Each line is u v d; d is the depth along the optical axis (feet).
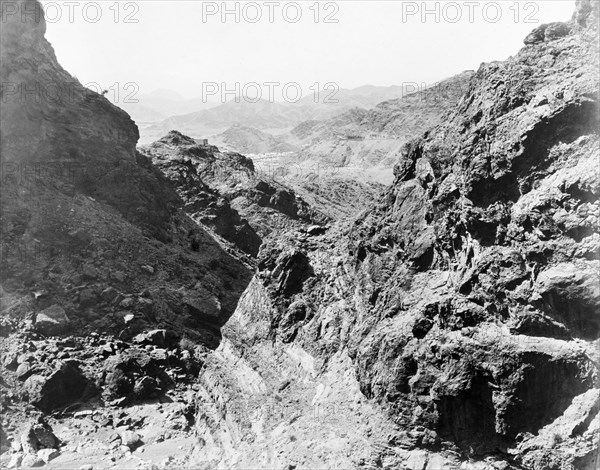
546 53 100.63
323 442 98.07
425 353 91.09
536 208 89.35
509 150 94.27
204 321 190.70
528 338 85.81
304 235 131.13
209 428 121.70
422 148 110.83
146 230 206.39
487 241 93.66
